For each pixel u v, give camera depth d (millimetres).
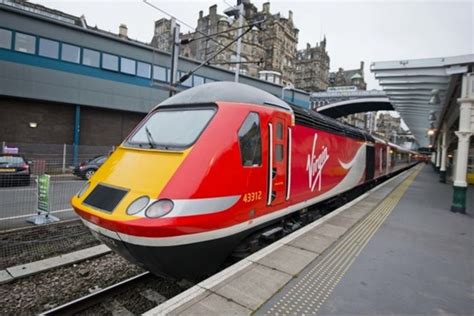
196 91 4461
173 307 2801
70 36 17641
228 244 3744
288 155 5012
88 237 6293
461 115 8578
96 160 14172
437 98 10883
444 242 5457
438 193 12617
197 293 3072
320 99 49094
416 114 16625
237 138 3766
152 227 2846
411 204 9438
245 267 3746
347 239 5227
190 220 3055
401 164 25672
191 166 3301
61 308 3574
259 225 4340
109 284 4543
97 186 3693
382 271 3986
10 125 16422
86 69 18328
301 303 3029
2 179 9984
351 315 2871
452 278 3857
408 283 3660
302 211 6250
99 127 19609
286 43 63750
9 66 15805
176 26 11844
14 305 3893
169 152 3545
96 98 18797
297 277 3578
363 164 11016
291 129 5102
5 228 6309
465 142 8523
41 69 16766
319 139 6641
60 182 12078
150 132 4199
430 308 3086
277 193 4676
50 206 8438
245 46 54094
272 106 4656
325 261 4137
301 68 77688
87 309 3793
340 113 52688
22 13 15992
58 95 17391
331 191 7648
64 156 15078
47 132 17578
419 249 4988
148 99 21000
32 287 4336
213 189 3336
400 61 9125
